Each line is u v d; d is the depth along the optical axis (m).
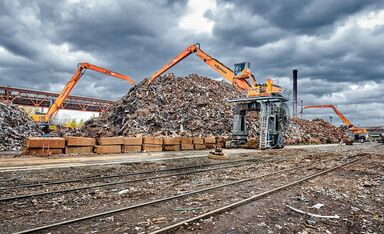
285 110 30.56
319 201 6.96
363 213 6.00
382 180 10.38
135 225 4.96
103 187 8.45
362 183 9.67
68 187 8.37
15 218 5.37
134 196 7.32
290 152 24.55
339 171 12.88
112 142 20.34
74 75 39.75
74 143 18.67
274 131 28.88
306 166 14.61
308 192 7.96
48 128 32.66
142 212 5.79
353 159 19.09
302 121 68.94
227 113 39.47
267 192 7.45
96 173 11.01
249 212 5.85
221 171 12.31
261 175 11.00
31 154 16.94
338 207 6.46
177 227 4.75
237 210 5.98
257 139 28.98
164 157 17.67
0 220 5.23
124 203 6.58
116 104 44.59
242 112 30.70
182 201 6.77
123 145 21.17
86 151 19.44
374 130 105.12
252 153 22.73
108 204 6.48
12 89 62.88
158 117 35.47
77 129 40.72
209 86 48.59
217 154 17.86
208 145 28.47
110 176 10.20
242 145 29.70
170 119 36.06
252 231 4.73
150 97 40.19
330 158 19.42
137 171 11.84
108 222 5.11
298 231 4.80
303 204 6.64
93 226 4.86
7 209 5.96
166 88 43.53
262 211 5.95
